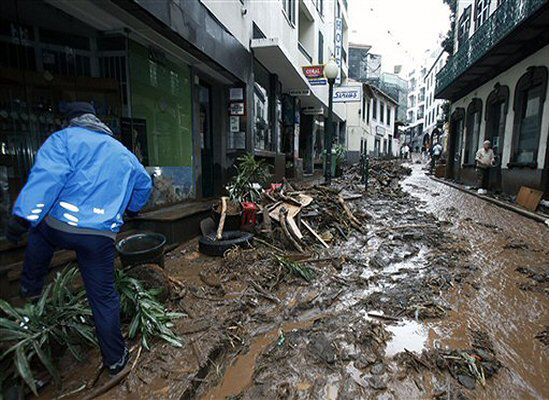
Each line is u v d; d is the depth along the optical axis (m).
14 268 3.03
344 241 5.71
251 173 6.64
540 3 7.20
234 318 3.05
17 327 2.15
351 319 3.05
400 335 2.81
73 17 4.05
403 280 4.02
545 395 2.13
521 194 8.98
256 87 9.82
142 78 4.95
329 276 4.16
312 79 12.68
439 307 3.28
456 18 16.91
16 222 1.91
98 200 2.09
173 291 3.42
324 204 6.88
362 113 28.69
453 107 16.47
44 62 3.79
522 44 9.32
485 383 2.23
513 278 4.08
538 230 6.51
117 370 2.24
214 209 5.61
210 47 5.85
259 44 8.13
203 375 2.36
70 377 2.25
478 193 11.12
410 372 2.34
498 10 9.52
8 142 3.37
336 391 2.17
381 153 38.09
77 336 2.47
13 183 3.37
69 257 3.44
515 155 10.12
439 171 17.52
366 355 2.52
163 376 2.27
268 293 3.61
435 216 7.87
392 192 11.38
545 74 8.59
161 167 5.58
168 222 4.97
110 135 2.36
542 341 2.72
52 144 2.01
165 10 4.29
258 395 2.15
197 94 6.62
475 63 11.02
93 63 4.43
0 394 2.00
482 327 2.95
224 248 4.67
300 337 2.76
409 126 65.62
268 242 5.18
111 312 2.18
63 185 1.92
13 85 3.45
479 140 13.16
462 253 5.07
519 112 9.97
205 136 7.72
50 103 3.84
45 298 2.36
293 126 13.77
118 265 3.90
